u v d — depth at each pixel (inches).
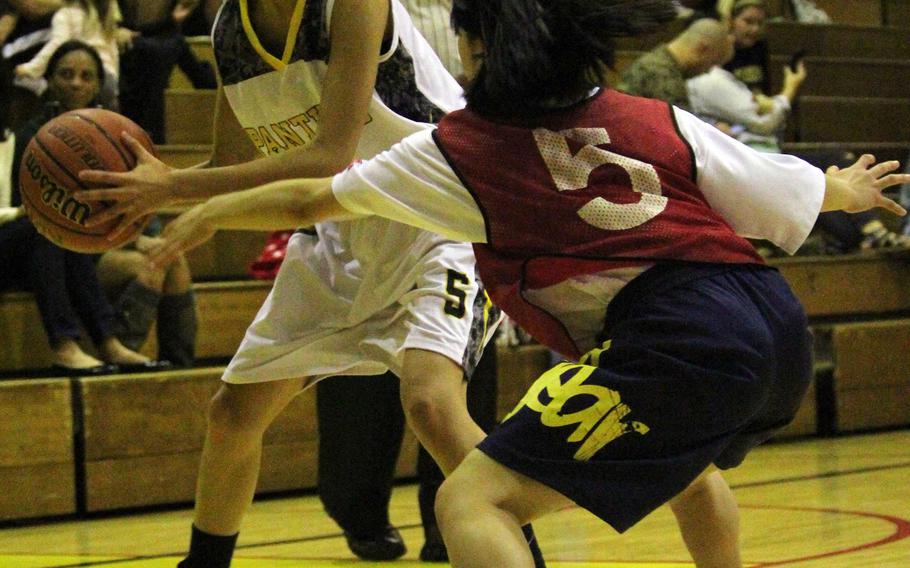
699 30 328.2
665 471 93.6
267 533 211.5
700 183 100.0
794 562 162.4
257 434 138.6
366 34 118.1
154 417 248.2
